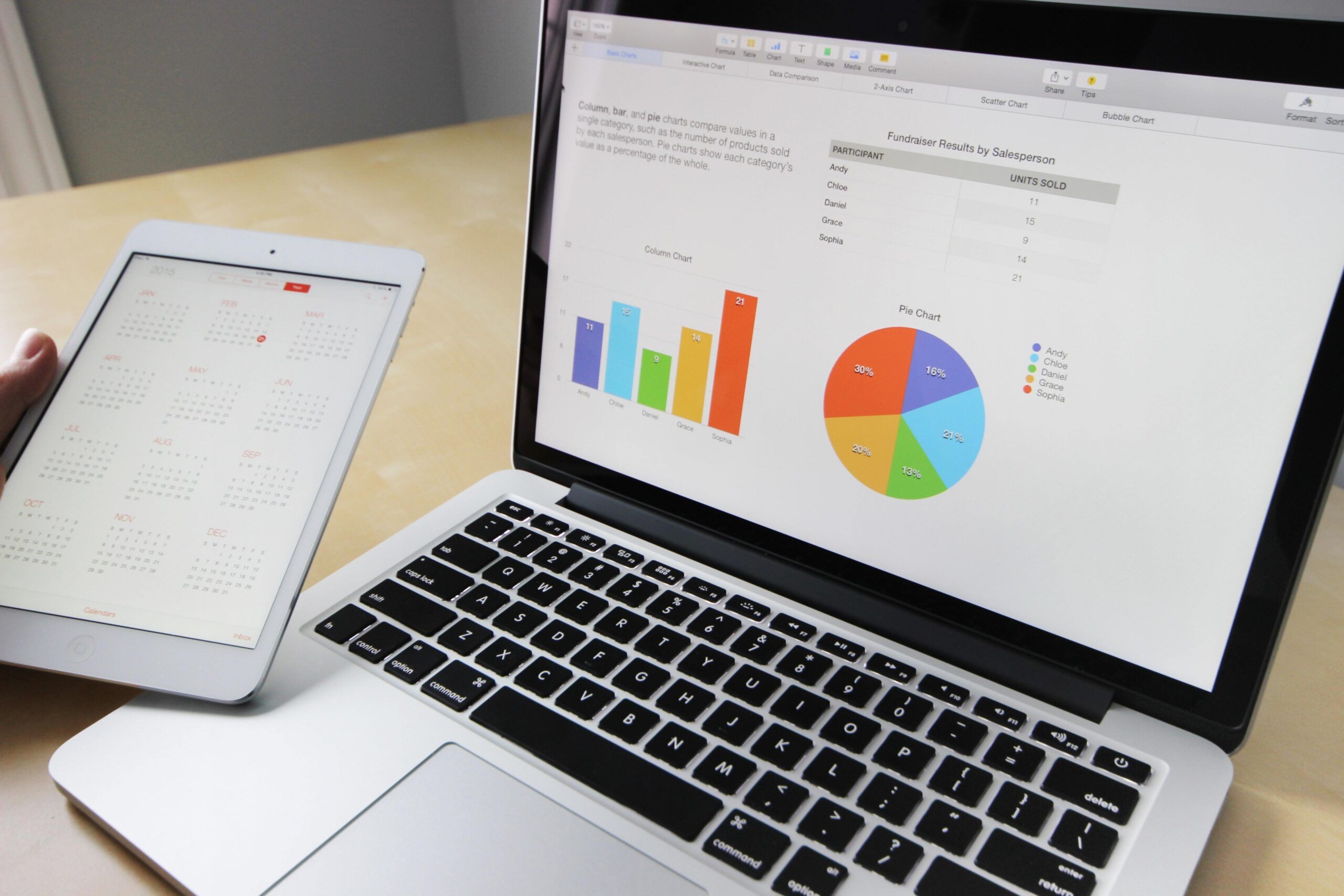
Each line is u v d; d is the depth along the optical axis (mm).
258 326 536
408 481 659
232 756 425
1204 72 387
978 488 466
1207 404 405
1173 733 433
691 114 518
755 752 425
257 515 485
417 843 388
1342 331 374
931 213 455
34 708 470
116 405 518
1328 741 466
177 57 2045
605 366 577
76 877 391
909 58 450
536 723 441
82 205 1093
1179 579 423
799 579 521
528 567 541
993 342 449
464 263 976
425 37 2373
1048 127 422
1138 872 371
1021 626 464
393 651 485
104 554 479
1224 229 392
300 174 1206
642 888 371
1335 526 626
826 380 500
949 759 419
